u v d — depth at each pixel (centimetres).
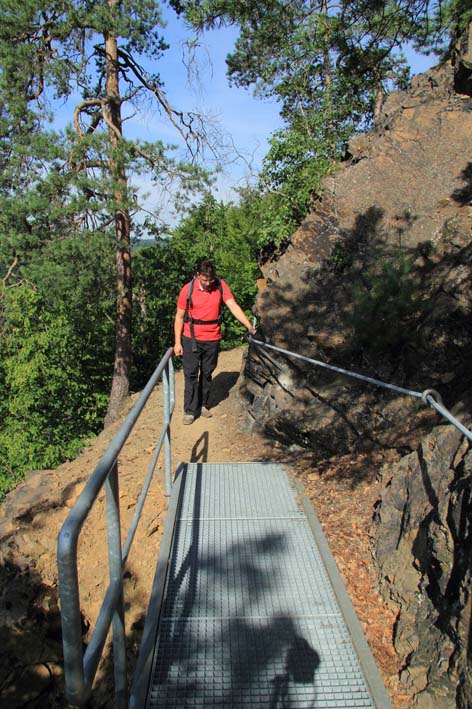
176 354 622
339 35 1202
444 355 506
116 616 212
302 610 334
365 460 493
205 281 600
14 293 1307
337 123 1352
